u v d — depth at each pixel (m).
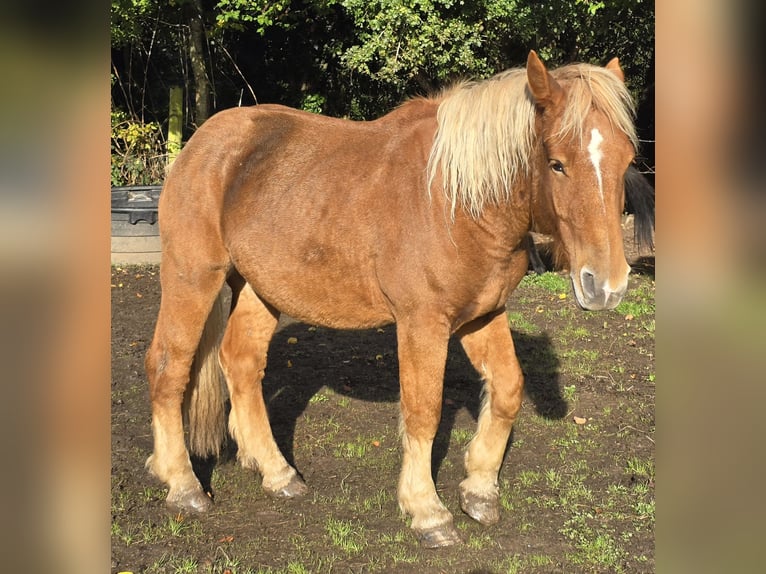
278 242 3.54
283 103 14.41
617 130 2.73
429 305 3.22
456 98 3.26
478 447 3.67
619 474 4.07
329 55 13.72
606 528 3.50
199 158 3.78
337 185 3.46
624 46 13.13
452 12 11.23
